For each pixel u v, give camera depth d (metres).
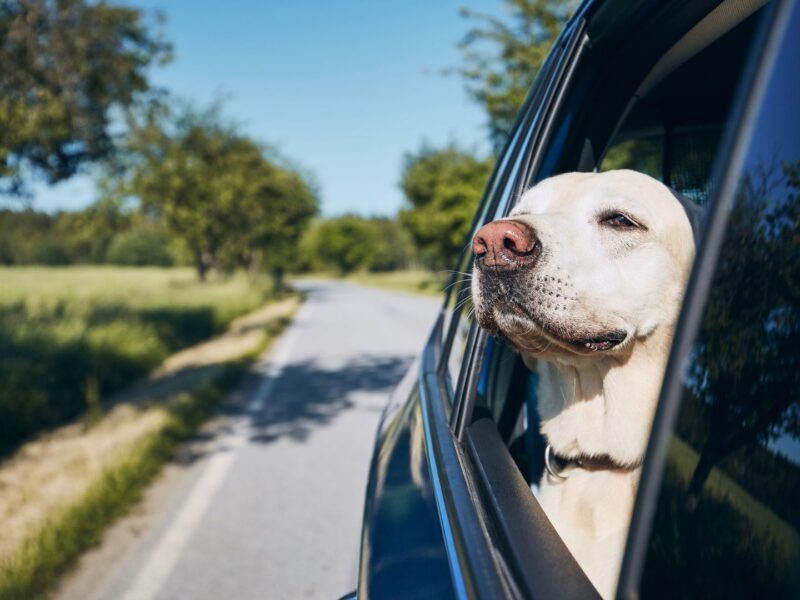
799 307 0.66
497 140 12.07
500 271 1.65
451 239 26.83
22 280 35.97
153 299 20.59
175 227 28.08
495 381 2.14
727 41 1.82
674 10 1.61
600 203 1.76
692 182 2.30
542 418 1.93
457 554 1.10
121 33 9.77
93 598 3.64
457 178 25.94
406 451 1.90
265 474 5.66
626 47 1.83
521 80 10.24
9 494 5.09
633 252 1.70
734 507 0.66
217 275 34.19
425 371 2.43
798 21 0.70
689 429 0.72
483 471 1.29
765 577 0.62
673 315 1.71
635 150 2.54
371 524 1.60
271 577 3.83
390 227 96.50
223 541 4.34
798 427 0.63
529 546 0.98
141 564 4.04
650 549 0.73
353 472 5.65
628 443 1.67
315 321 20.75
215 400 8.62
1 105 8.29
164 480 5.61
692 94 2.14
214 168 28.00
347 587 3.66
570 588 0.88
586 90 1.97
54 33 8.67
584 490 1.71
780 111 0.69
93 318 14.55
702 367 0.72
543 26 9.92
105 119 10.16
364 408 8.04
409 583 1.16
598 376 1.75
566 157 2.15
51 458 6.05
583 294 1.63
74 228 24.59
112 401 8.70
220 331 18.36
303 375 10.62
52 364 8.98
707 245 0.74
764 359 0.67
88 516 4.58
